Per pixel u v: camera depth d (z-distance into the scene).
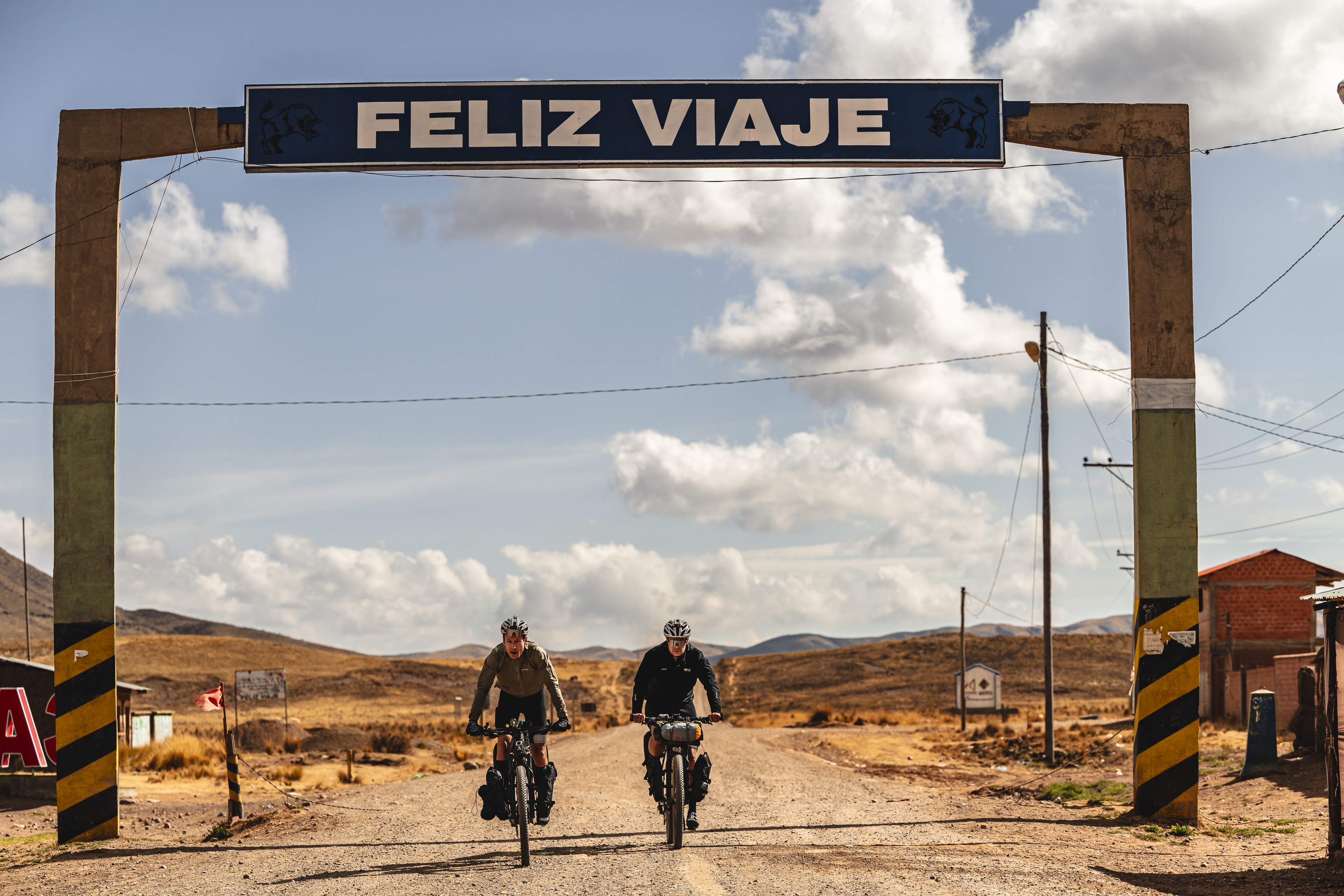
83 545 13.73
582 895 8.38
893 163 14.66
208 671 135.50
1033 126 14.68
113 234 14.09
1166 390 14.32
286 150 14.45
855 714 78.88
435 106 14.59
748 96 14.70
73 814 13.55
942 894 8.47
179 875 10.30
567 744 41.50
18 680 24.91
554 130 14.59
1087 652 139.38
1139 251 14.45
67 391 13.86
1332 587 10.33
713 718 10.66
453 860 10.64
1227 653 41.75
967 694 63.22
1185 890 9.08
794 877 9.26
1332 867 10.07
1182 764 13.95
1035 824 13.80
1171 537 14.17
